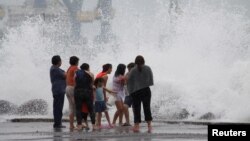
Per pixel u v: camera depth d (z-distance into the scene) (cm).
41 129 3834
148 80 3447
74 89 3722
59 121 3984
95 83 3981
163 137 3042
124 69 4078
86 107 3747
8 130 3722
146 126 4122
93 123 3719
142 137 3052
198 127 3988
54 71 3944
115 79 4056
